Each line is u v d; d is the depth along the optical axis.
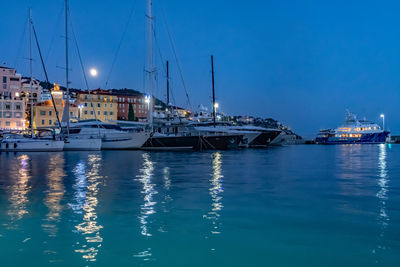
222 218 8.70
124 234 7.39
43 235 7.34
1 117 85.31
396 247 6.50
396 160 31.50
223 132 53.81
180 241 6.94
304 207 9.95
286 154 41.72
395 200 10.98
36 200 11.19
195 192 12.59
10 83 92.81
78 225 8.12
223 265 5.76
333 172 19.80
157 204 10.47
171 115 56.16
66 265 5.77
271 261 5.91
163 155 37.12
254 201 10.85
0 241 6.96
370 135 101.12
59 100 95.00
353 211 9.41
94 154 39.03
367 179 16.38
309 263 5.81
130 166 23.67
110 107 107.88
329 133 104.19
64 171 20.45
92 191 12.94
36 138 49.00
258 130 60.16
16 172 20.00
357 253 6.22
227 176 17.64
